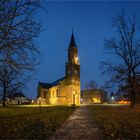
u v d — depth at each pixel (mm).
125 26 38156
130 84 36562
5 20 13117
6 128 15000
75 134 13594
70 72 103375
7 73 14125
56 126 17078
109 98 123062
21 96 110438
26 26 13828
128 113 28484
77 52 109000
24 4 13891
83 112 36406
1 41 13070
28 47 13820
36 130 14328
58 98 104438
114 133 13250
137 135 12359
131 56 36688
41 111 36406
